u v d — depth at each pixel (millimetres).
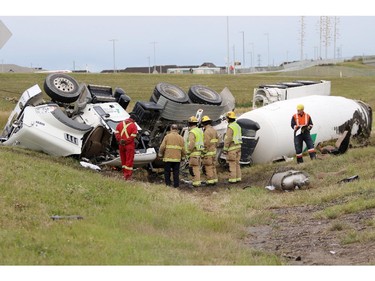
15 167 11094
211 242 8453
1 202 8750
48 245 7090
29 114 13953
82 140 14016
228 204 12203
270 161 17469
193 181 14648
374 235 8484
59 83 14836
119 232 8336
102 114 14742
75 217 8789
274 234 9508
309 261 7719
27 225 7883
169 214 10266
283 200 12328
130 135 13414
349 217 10133
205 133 14875
